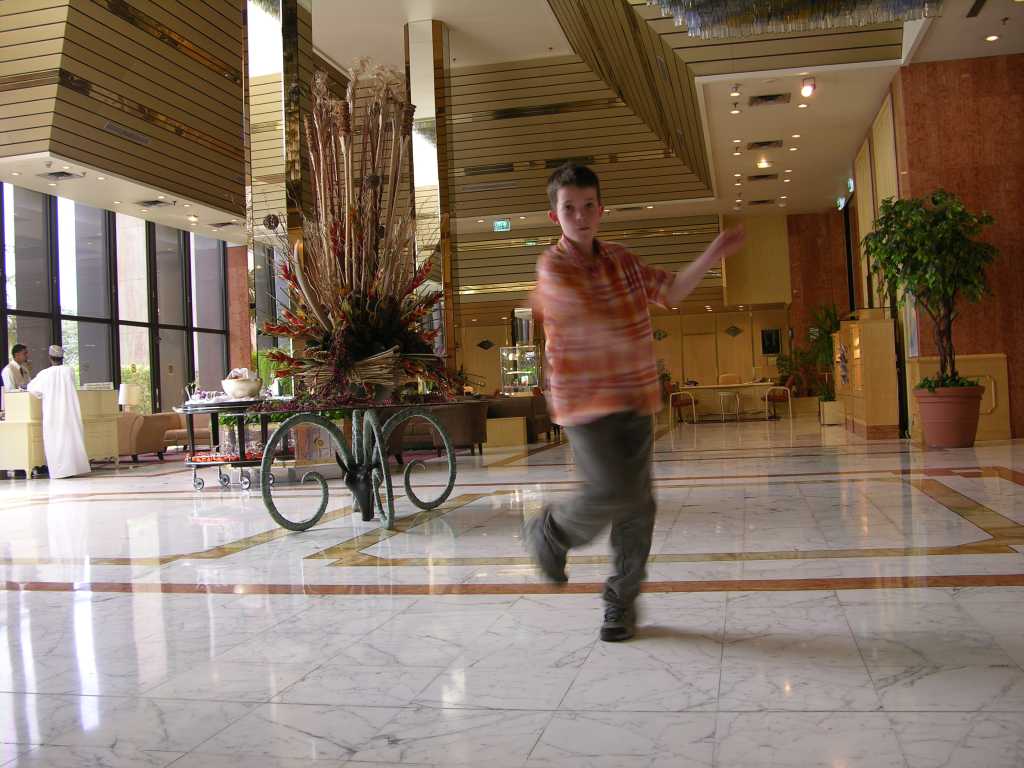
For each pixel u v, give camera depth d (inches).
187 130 491.8
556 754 67.8
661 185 636.1
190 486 338.3
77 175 455.8
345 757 69.6
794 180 629.0
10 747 75.0
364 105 202.4
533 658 93.6
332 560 161.2
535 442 504.1
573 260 87.5
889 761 63.2
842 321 510.6
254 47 334.3
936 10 294.2
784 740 68.0
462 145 554.9
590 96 497.4
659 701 78.3
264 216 330.0
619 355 87.5
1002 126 379.9
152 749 73.4
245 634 110.9
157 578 152.4
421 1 387.5
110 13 396.2
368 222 200.4
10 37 384.8
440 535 183.2
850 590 116.8
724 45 388.5
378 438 197.3
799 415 719.7
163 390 661.9
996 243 378.3
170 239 679.1
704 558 144.3
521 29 420.2
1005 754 63.3
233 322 753.0
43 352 542.3
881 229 364.5
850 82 410.0
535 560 96.5
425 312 210.2
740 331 872.9
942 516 174.6
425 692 84.7
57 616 126.0
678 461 334.0
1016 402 374.6
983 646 89.3
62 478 418.3
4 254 515.8
